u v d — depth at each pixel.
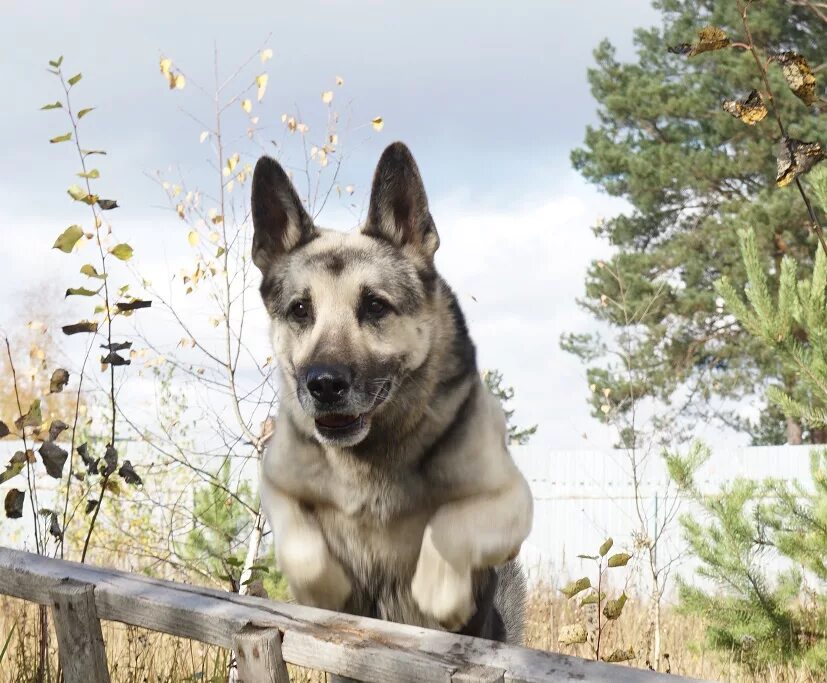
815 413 6.49
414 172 3.87
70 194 4.52
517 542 3.43
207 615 2.67
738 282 20.25
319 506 3.58
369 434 3.46
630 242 23.94
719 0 21.67
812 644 6.86
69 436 7.13
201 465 6.52
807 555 6.80
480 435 3.50
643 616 8.28
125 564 7.86
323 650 2.39
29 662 4.43
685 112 22.44
